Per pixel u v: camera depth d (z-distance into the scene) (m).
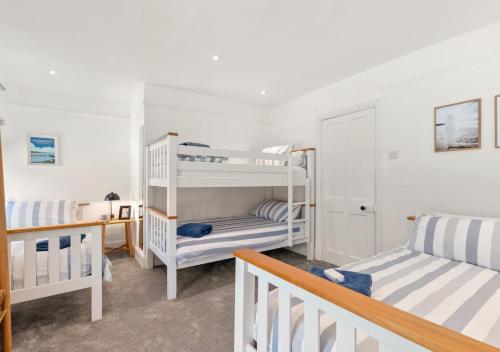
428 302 1.22
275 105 4.13
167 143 2.41
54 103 3.49
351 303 0.73
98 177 3.78
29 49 2.38
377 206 2.76
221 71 2.88
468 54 2.13
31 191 3.36
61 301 2.26
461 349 0.53
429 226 2.03
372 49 2.41
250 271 1.16
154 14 1.89
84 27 2.04
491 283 1.43
